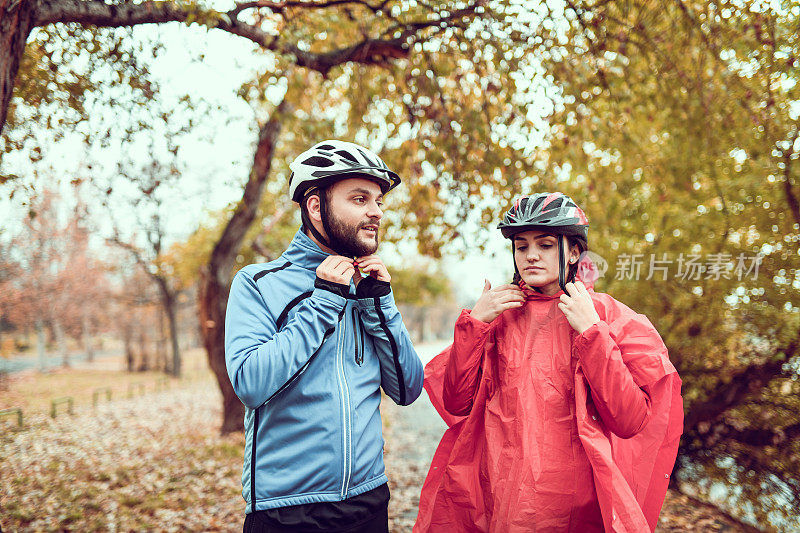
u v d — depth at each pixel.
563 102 4.83
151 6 3.30
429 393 2.23
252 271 1.84
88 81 4.09
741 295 5.53
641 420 1.69
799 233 5.14
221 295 10.34
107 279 31.23
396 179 1.96
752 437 5.61
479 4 4.29
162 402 17.33
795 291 5.23
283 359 1.61
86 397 18.17
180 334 42.00
